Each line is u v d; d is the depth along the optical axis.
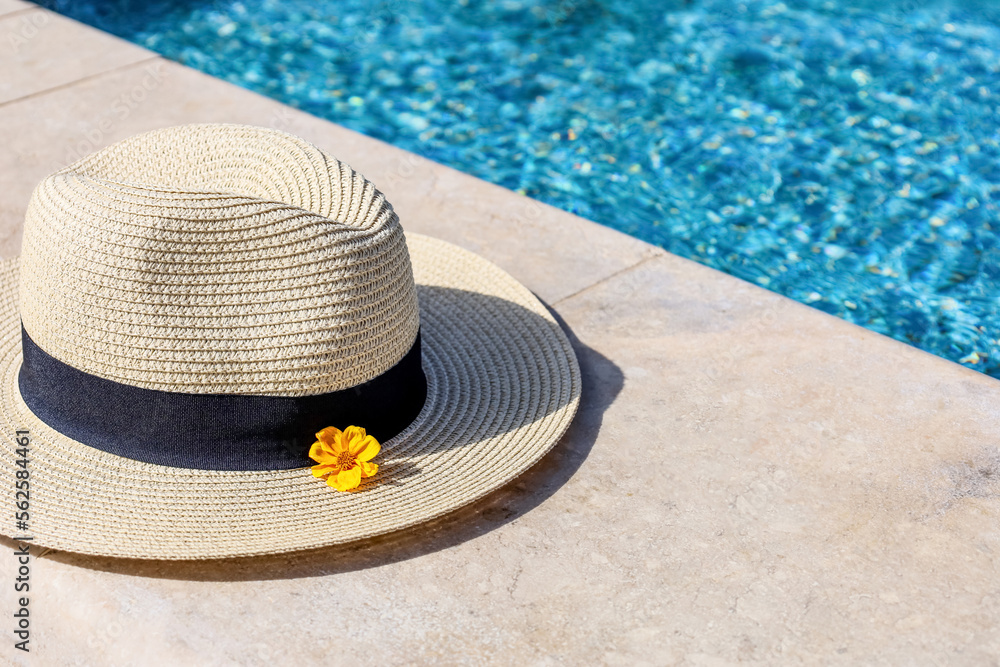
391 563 2.08
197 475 2.11
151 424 2.07
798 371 2.74
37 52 4.52
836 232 3.90
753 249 3.79
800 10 5.84
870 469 2.39
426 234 3.33
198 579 2.01
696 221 3.96
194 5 5.87
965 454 2.46
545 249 3.30
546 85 5.02
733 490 2.32
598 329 2.90
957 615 2.01
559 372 2.60
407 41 5.48
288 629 1.92
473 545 2.14
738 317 2.98
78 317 2.01
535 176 4.25
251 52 5.32
